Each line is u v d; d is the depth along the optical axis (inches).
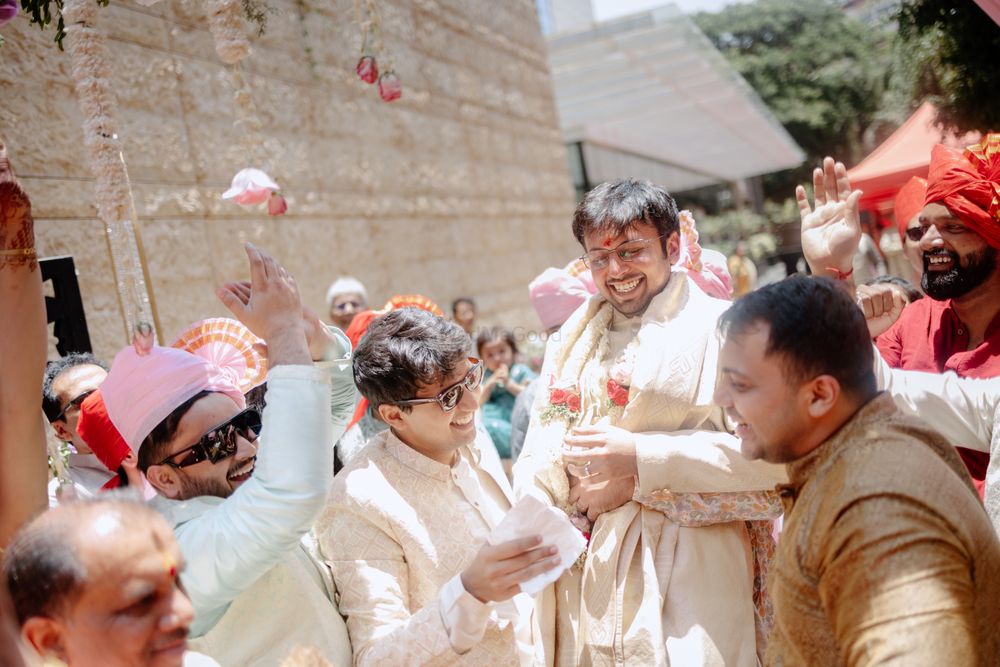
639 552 87.7
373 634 76.0
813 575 55.9
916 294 136.8
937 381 92.7
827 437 58.3
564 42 433.7
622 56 436.8
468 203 353.4
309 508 68.2
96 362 122.4
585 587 88.5
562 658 89.6
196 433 74.5
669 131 617.6
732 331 59.1
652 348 88.7
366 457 85.4
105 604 48.3
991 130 169.9
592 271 94.4
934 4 163.0
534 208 422.3
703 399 87.4
